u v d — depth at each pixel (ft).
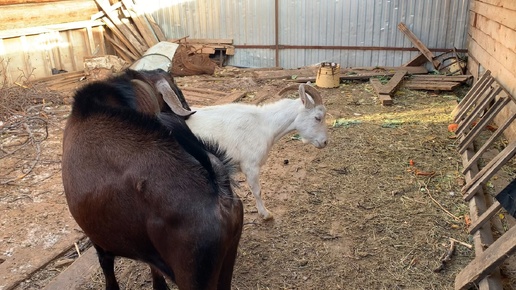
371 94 25.52
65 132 7.97
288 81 28.96
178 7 33.47
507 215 12.87
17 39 27.63
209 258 6.29
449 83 25.85
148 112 7.97
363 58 31.53
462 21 29.17
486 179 13.47
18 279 10.73
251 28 32.71
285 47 32.53
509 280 10.30
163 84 8.85
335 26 31.19
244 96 25.90
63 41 30.40
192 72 30.99
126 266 11.15
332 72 26.58
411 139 18.75
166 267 6.86
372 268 10.98
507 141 17.80
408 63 30.12
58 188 15.39
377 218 13.02
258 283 10.54
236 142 11.76
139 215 6.55
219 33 33.55
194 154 6.79
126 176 6.58
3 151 18.44
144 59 27.22
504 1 19.40
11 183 15.75
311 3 30.99
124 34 32.81
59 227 13.01
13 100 23.75
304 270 10.95
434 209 13.42
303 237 12.21
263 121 12.27
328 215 13.24
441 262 11.03
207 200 6.36
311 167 16.44
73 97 7.98
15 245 12.14
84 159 7.05
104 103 7.71
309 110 12.38
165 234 6.38
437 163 16.44
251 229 12.61
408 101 24.12
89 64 28.86
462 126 18.83
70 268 11.06
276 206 13.82
